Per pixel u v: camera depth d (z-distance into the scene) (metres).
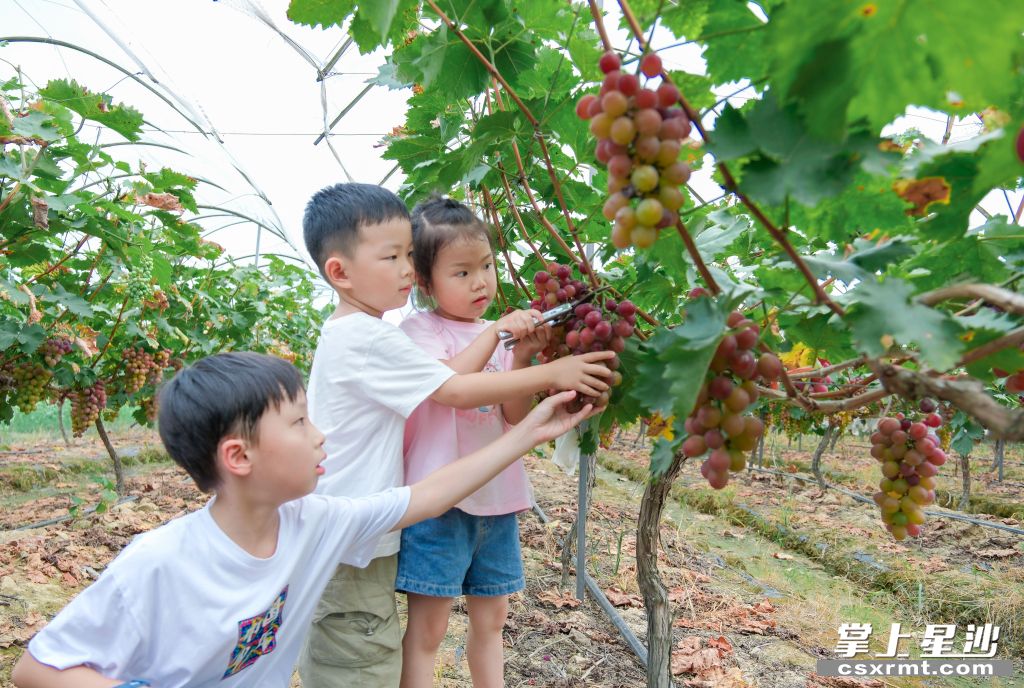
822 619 5.22
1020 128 0.74
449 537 2.30
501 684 2.57
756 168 0.87
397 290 2.15
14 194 3.39
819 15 0.69
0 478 7.71
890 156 0.82
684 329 1.05
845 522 8.09
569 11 1.84
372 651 2.10
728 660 4.25
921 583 6.05
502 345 2.58
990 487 10.27
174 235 5.55
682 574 5.82
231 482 1.62
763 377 1.18
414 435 2.35
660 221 0.89
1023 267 1.34
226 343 7.97
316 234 2.16
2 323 4.26
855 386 1.61
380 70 2.42
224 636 1.59
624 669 3.98
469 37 1.85
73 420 5.56
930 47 0.69
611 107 0.89
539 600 4.91
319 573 1.81
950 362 0.85
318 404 2.17
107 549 5.36
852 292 1.18
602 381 1.69
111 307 6.01
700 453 1.22
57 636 1.50
